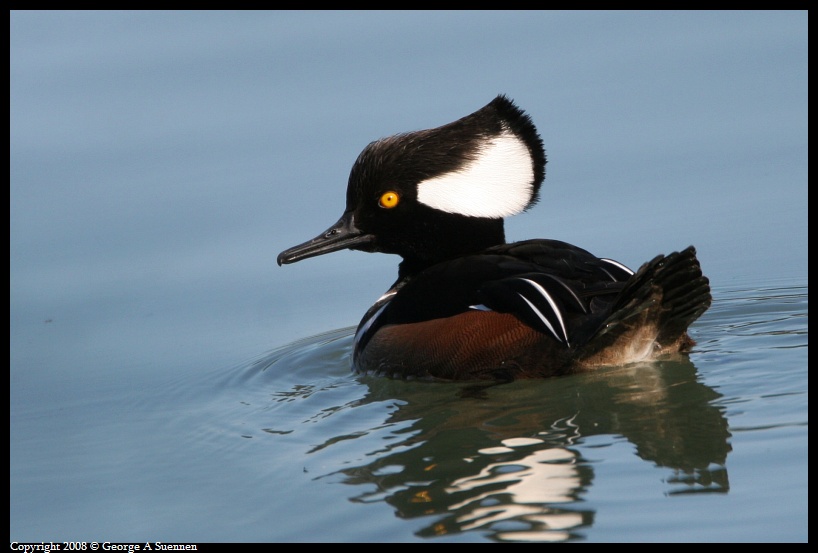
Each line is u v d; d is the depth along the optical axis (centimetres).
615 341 1208
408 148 1380
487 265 1290
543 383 1223
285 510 1002
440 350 1260
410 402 1235
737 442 1028
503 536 893
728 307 1536
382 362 1325
